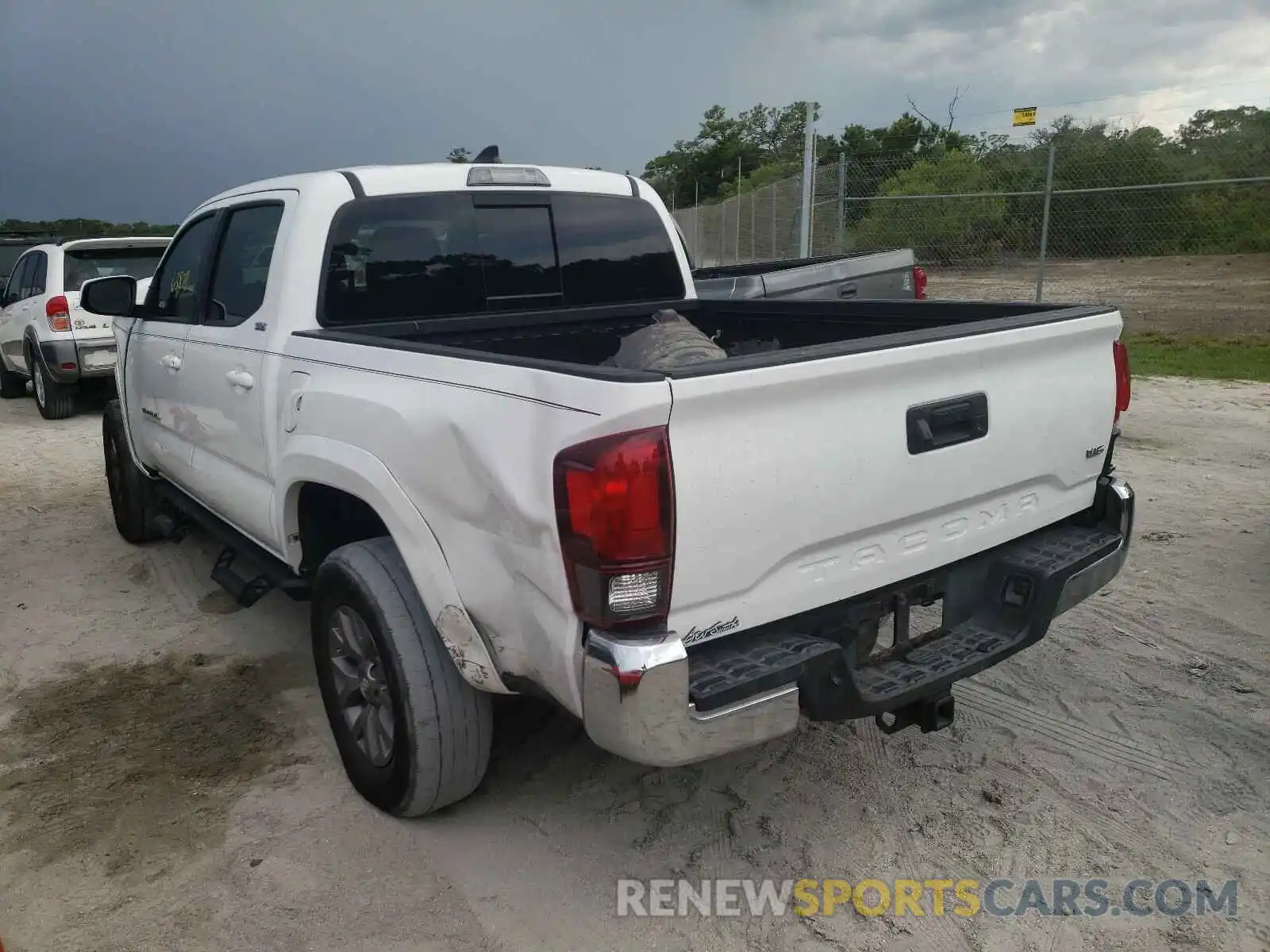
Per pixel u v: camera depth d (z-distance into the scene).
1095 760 3.40
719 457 2.28
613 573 2.20
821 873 2.87
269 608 4.96
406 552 2.81
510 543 2.46
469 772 2.97
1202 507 6.10
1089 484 3.31
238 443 3.82
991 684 3.95
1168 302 16.58
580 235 4.17
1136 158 17.67
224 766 3.47
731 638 2.49
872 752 3.49
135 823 3.14
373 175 3.64
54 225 14.40
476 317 3.85
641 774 3.38
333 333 3.30
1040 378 3.01
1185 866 2.86
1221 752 3.44
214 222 4.24
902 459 2.64
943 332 2.75
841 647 2.63
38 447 8.93
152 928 2.67
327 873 2.89
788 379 2.34
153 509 5.72
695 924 2.67
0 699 4.02
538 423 2.33
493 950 2.59
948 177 18.58
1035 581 2.95
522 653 2.54
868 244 18.62
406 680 2.85
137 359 5.02
